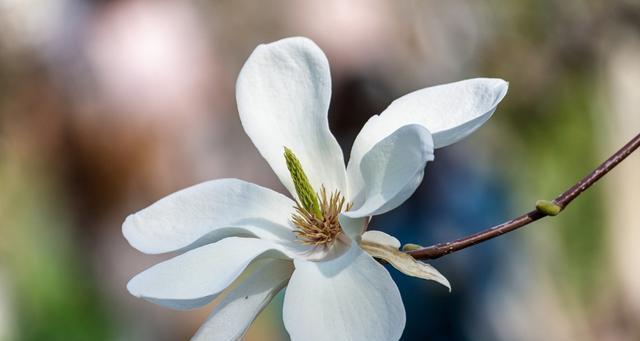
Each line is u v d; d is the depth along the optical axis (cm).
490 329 96
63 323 112
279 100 69
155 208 68
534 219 67
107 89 91
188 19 95
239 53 136
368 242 66
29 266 124
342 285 64
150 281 65
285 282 67
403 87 99
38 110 97
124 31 92
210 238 66
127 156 92
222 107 96
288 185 69
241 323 66
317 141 69
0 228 131
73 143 92
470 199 96
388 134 68
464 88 68
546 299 125
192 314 93
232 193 68
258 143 69
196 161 93
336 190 69
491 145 135
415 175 63
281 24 134
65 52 93
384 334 63
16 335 124
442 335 95
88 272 99
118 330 97
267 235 68
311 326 64
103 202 93
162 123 91
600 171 67
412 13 104
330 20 95
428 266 65
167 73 92
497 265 98
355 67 95
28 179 131
